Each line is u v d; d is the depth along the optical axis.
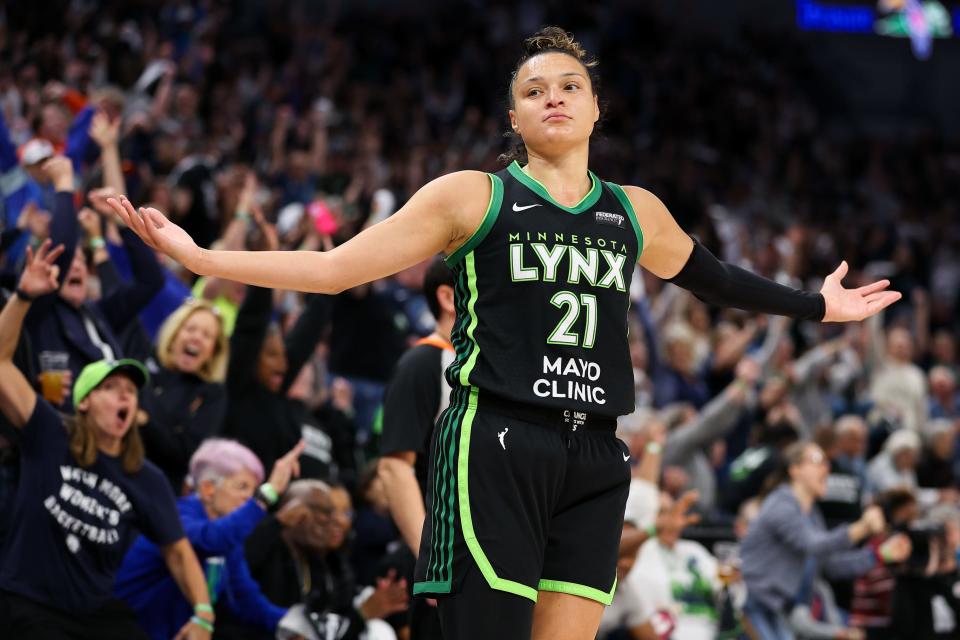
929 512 17.48
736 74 44.50
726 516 17.53
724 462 20.08
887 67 48.12
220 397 12.19
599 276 6.13
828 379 23.27
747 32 46.34
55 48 22.64
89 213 13.09
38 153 14.00
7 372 9.59
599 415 6.14
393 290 19.59
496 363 6.01
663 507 14.11
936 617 16.17
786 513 15.01
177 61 28.08
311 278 5.87
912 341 28.78
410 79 36.28
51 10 25.78
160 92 21.33
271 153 23.38
